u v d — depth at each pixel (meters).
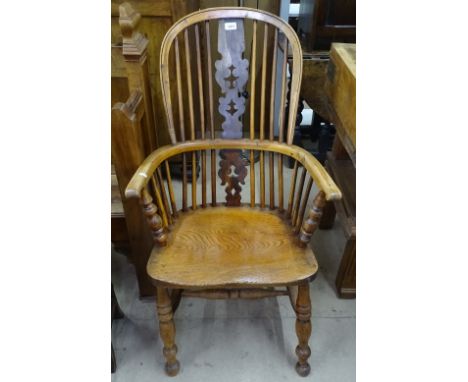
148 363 1.23
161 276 0.95
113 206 1.21
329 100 1.43
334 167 1.55
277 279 0.95
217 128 2.14
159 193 1.09
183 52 1.64
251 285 0.95
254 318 1.37
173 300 1.15
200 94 1.14
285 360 1.24
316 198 0.96
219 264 0.99
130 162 1.06
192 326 1.34
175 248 1.04
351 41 1.74
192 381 1.18
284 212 1.21
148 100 1.20
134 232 1.21
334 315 1.38
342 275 1.39
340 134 1.28
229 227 1.13
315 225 0.99
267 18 1.09
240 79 1.13
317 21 1.69
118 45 1.56
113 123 0.99
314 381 1.18
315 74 1.76
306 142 2.32
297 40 1.09
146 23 1.55
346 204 1.37
